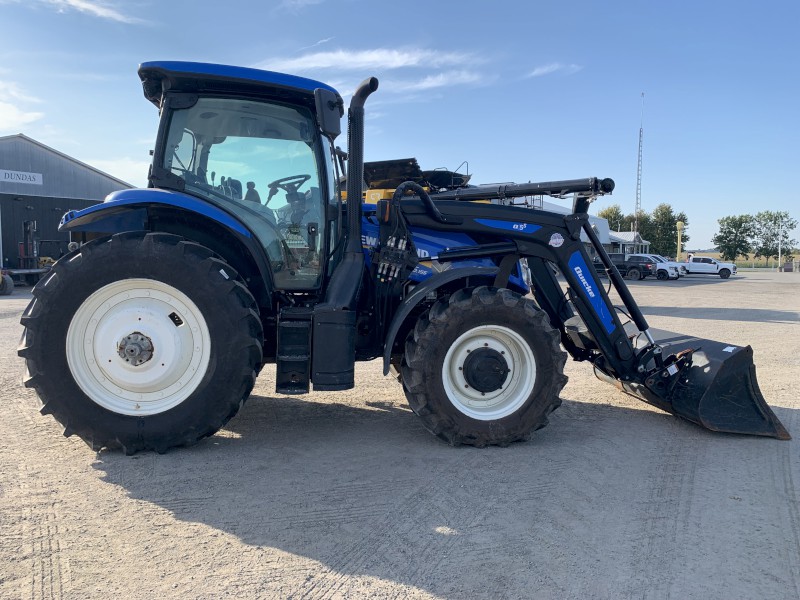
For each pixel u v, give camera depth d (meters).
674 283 31.62
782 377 6.68
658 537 2.89
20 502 3.11
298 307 4.19
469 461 3.88
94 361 3.79
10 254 23.00
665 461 3.95
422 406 4.06
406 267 4.41
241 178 4.26
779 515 3.16
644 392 5.02
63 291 3.68
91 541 2.72
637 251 54.69
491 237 4.67
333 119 4.02
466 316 4.11
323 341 3.91
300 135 4.32
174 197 3.97
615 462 3.91
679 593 2.43
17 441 4.05
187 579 2.43
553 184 4.81
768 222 89.31
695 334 10.34
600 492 3.41
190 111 4.18
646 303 17.61
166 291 3.83
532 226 4.62
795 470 3.81
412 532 2.88
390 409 5.12
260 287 4.30
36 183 23.77
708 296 20.77
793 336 10.12
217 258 3.94
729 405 4.53
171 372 3.82
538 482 3.54
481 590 2.41
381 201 4.39
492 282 4.68
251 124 4.25
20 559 2.55
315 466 3.72
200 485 3.38
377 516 3.04
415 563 2.60
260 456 3.87
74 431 3.72
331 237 4.48
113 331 3.79
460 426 4.10
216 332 3.81
